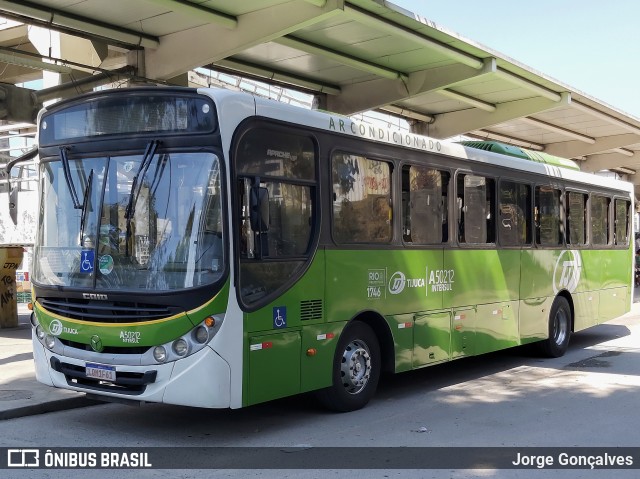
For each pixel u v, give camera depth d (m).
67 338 6.81
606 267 14.20
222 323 6.30
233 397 6.36
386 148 8.48
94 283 6.66
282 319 6.91
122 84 13.06
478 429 7.39
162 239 6.47
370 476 5.82
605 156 28.56
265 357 6.71
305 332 7.21
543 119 21.72
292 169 7.17
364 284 8.02
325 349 7.49
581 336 15.59
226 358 6.31
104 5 11.11
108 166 6.76
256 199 6.48
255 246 6.60
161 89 6.62
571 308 12.91
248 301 6.55
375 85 16.11
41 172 7.32
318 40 13.28
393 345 8.45
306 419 7.75
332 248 7.59
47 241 7.16
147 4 11.10
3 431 7.14
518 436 7.12
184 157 6.51
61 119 7.14
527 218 11.43
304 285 7.21
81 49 14.36
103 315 6.55
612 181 14.62
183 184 6.49
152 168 6.57
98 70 12.41
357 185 8.00
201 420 7.65
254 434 7.09
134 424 7.46
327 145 7.62
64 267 6.92
